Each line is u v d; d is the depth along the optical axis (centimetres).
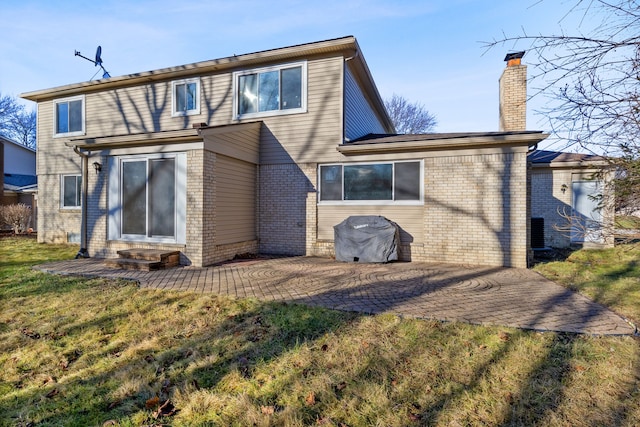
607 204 382
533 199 1149
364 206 906
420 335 346
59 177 1252
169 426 222
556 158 1131
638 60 300
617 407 230
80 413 239
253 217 980
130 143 806
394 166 880
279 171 974
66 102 1240
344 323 379
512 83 1077
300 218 957
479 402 238
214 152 794
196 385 267
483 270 724
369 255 822
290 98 962
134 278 621
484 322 380
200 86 1052
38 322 406
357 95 1077
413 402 239
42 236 1268
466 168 814
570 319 390
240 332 363
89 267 730
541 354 303
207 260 768
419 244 855
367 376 273
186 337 355
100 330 381
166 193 791
